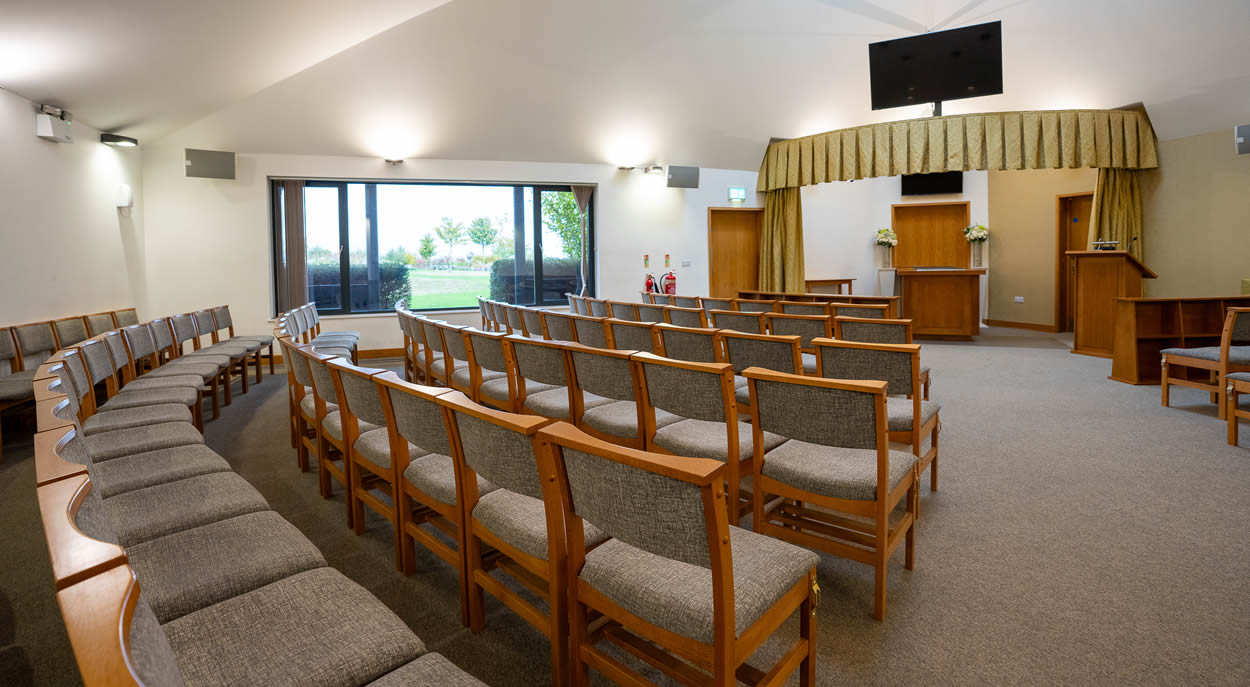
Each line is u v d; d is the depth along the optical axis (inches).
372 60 260.4
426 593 86.5
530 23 265.4
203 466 87.0
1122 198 324.8
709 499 45.7
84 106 213.8
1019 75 324.8
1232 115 290.4
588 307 241.0
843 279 402.0
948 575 90.5
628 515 51.3
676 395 90.6
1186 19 271.3
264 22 193.6
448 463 87.5
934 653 72.6
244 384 222.1
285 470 139.1
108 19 161.8
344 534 105.7
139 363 201.9
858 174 333.1
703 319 181.0
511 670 70.2
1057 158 309.0
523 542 65.0
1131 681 67.4
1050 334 368.8
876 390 72.3
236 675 44.5
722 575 47.3
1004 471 134.0
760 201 389.1
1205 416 177.2
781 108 346.9
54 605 85.7
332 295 314.7
